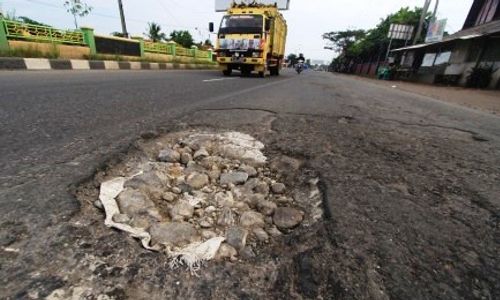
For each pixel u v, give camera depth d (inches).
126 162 64.9
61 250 34.5
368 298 31.1
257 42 413.4
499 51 493.7
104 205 45.5
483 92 415.5
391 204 52.1
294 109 151.3
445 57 668.7
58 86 175.8
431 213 49.8
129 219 42.4
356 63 1825.8
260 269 35.2
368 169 69.5
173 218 45.8
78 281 30.5
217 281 32.4
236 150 80.1
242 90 227.0
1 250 33.9
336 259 37.0
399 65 957.8
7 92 142.3
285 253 38.8
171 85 225.9
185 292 30.4
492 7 652.1
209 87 231.5
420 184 62.1
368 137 102.0
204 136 90.0
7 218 39.6
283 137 95.3
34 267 31.8
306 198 56.4
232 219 47.6
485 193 59.4
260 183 62.1
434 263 37.0
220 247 38.8
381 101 231.9
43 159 60.4
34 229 37.8
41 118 94.2
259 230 44.3
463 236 43.4
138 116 107.0
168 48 701.9
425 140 103.4
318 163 72.4
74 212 42.5
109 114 106.6
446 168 73.7
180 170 66.9
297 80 472.7
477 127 139.5
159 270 33.0
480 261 38.0
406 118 151.3
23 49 335.0
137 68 495.8
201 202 53.1
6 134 75.9
